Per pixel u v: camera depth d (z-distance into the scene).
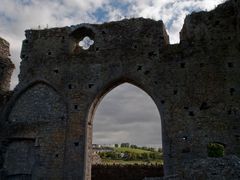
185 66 18.58
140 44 19.95
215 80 17.78
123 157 42.56
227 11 19.12
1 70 22.11
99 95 19.86
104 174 26.08
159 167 25.36
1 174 19.16
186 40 19.19
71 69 20.66
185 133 17.17
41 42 22.08
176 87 18.27
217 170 10.80
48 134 19.42
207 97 17.56
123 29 20.75
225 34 18.62
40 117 20.03
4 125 20.45
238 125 16.59
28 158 19.33
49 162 18.77
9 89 22.55
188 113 17.53
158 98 18.33
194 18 19.67
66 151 18.70
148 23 20.39
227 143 16.41
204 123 17.09
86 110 19.33
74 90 20.03
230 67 17.83
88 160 18.75
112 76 19.67
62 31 22.00
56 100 20.17
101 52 20.55
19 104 20.81
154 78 18.84
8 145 20.05
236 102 17.06
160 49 19.44
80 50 21.45
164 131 17.52
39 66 21.33
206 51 18.53
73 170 18.20
